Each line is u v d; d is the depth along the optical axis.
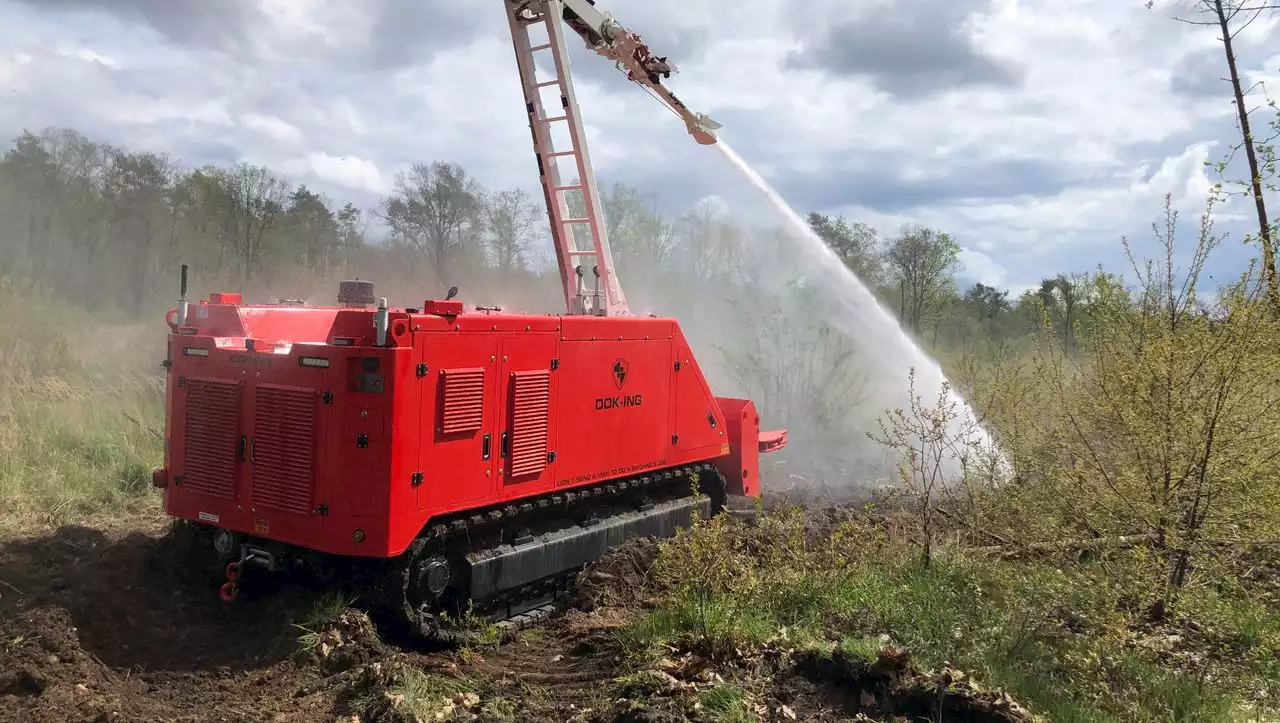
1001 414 7.38
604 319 6.40
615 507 6.93
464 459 5.22
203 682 4.51
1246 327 5.35
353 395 4.80
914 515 7.38
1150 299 6.43
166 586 5.60
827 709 4.23
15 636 4.54
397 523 4.78
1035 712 4.26
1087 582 5.42
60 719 3.91
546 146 7.11
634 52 7.39
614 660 4.85
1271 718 4.46
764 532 6.86
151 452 9.08
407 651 5.07
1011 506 6.48
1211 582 5.70
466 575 5.39
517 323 5.59
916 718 4.10
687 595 5.26
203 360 5.46
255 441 5.16
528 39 7.06
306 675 4.58
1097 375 6.48
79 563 5.72
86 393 11.18
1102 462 6.21
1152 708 4.42
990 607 5.38
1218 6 9.51
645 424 6.88
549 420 5.88
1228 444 5.45
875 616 5.28
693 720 3.92
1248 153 9.41
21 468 8.03
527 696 4.46
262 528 5.14
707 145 8.60
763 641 4.86
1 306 15.14
